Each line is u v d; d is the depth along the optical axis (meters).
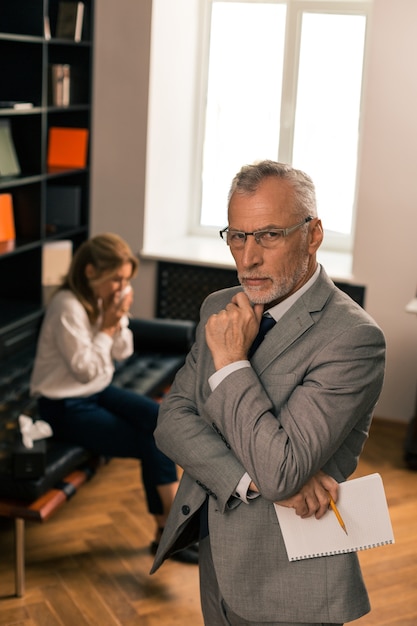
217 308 2.07
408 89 4.73
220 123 6.04
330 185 5.88
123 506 3.95
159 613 3.12
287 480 1.70
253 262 1.75
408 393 5.06
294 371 1.80
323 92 5.76
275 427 1.72
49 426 3.41
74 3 5.21
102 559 3.47
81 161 5.47
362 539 1.86
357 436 1.92
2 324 4.71
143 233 5.52
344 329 1.79
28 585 3.26
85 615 3.08
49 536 3.63
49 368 3.60
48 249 5.36
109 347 3.68
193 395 2.00
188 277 5.48
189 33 5.74
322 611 1.83
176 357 4.81
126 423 3.56
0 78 4.97
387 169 4.87
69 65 5.39
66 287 3.67
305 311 1.83
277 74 5.86
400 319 5.02
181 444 1.92
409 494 4.24
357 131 5.75
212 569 2.02
